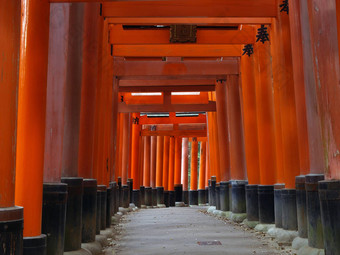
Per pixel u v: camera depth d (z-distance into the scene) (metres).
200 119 34.25
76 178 9.24
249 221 17.00
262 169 15.79
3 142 5.23
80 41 9.72
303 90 10.91
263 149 15.80
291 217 12.64
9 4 5.40
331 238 6.88
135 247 11.38
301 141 10.91
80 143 10.87
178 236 13.80
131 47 18.34
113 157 19.86
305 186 9.77
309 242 9.52
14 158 5.41
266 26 16.02
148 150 37.25
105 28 15.34
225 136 22.70
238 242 12.29
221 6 13.76
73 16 9.70
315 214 9.37
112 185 19.28
